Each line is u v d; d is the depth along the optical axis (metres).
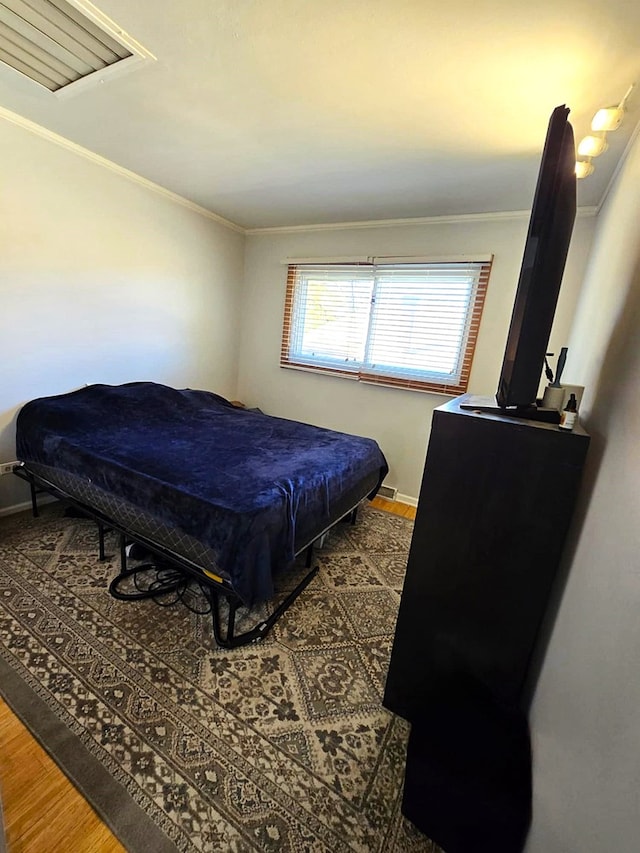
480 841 0.96
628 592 0.63
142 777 1.13
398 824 1.08
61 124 2.09
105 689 1.39
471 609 1.23
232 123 1.87
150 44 1.37
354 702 1.44
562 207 1.07
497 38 1.20
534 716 1.09
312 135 1.92
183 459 2.06
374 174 2.30
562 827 0.70
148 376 3.22
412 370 3.25
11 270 2.25
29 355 2.42
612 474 0.87
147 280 3.03
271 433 2.71
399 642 1.35
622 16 1.08
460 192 2.44
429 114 1.65
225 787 1.13
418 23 1.17
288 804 1.10
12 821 1.00
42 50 1.45
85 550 2.18
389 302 3.26
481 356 2.95
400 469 3.43
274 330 3.88
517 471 1.11
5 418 2.37
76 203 2.47
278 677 1.51
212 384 3.88
